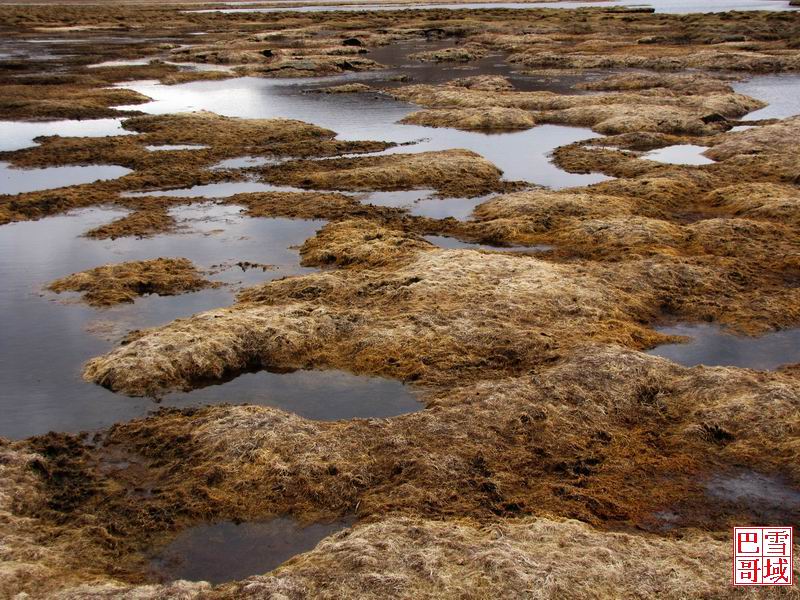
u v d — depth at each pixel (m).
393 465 16.72
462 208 37.66
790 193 36.50
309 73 84.06
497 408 18.62
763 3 177.62
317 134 53.66
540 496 15.82
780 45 90.06
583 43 99.44
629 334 23.48
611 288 26.42
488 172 43.47
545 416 18.41
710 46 91.62
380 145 50.53
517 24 119.06
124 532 15.03
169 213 37.16
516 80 78.00
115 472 17.12
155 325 25.31
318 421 18.70
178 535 15.04
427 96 67.25
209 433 17.89
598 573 12.95
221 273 29.72
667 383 20.11
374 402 20.28
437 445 17.36
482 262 28.17
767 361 22.44
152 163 45.78
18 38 116.56
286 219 36.09
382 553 13.44
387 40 111.44
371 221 34.84
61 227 35.34
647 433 18.25
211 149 49.19
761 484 16.25
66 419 19.80
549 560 13.26
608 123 55.09
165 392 20.98
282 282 27.23
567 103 62.75
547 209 35.38
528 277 26.78
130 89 73.38
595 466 16.92
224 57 93.19
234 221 35.97
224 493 16.06
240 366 22.25
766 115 58.16
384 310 24.88
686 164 44.81
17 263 30.92
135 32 126.25
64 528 15.05
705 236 31.39
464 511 15.26
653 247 30.62
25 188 41.19
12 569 13.25
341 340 23.27
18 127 55.88
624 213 34.91
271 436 17.52
